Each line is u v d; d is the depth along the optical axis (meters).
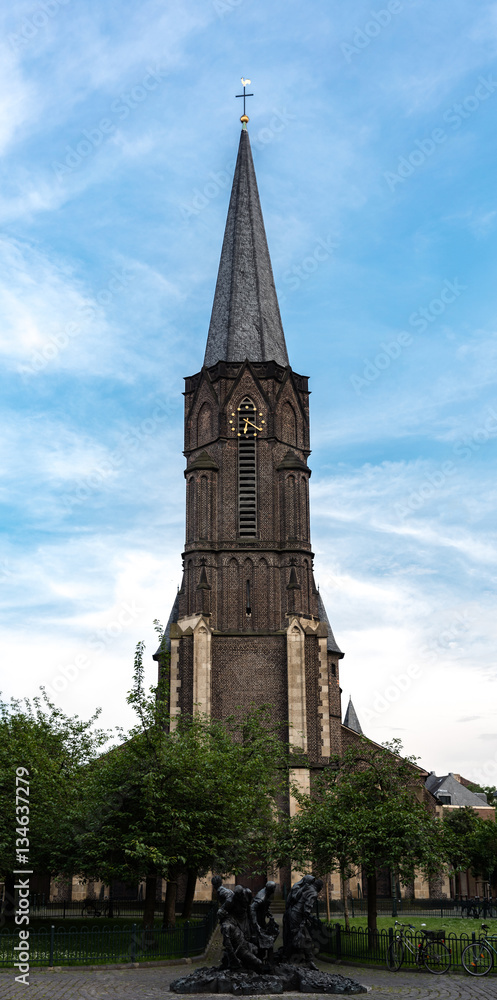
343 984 26.14
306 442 71.69
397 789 39.31
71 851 40.53
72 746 51.47
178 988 25.84
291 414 71.44
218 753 43.25
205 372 71.88
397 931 34.28
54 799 41.81
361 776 39.12
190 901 47.41
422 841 35.84
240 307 74.19
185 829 37.09
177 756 39.06
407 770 39.53
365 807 38.22
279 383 71.25
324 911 58.03
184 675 63.66
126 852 35.09
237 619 65.12
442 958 31.12
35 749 44.50
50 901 66.69
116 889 70.38
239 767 45.91
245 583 66.00
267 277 76.81
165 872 36.78
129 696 39.53
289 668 62.72
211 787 39.31
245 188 79.50
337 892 59.75
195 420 71.88
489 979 29.16
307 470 69.50
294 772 59.34
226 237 78.62
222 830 40.09
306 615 65.06
